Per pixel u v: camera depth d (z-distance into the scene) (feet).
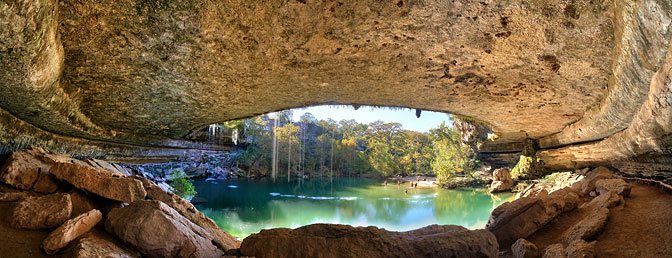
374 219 62.75
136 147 39.70
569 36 17.63
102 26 14.52
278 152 160.45
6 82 13.43
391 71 23.70
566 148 47.29
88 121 26.08
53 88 16.81
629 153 31.09
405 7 15.20
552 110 33.60
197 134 52.54
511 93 28.76
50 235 11.21
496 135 59.41
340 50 19.65
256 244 12.91
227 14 14.93
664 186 24.38
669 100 15.96
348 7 15.05
